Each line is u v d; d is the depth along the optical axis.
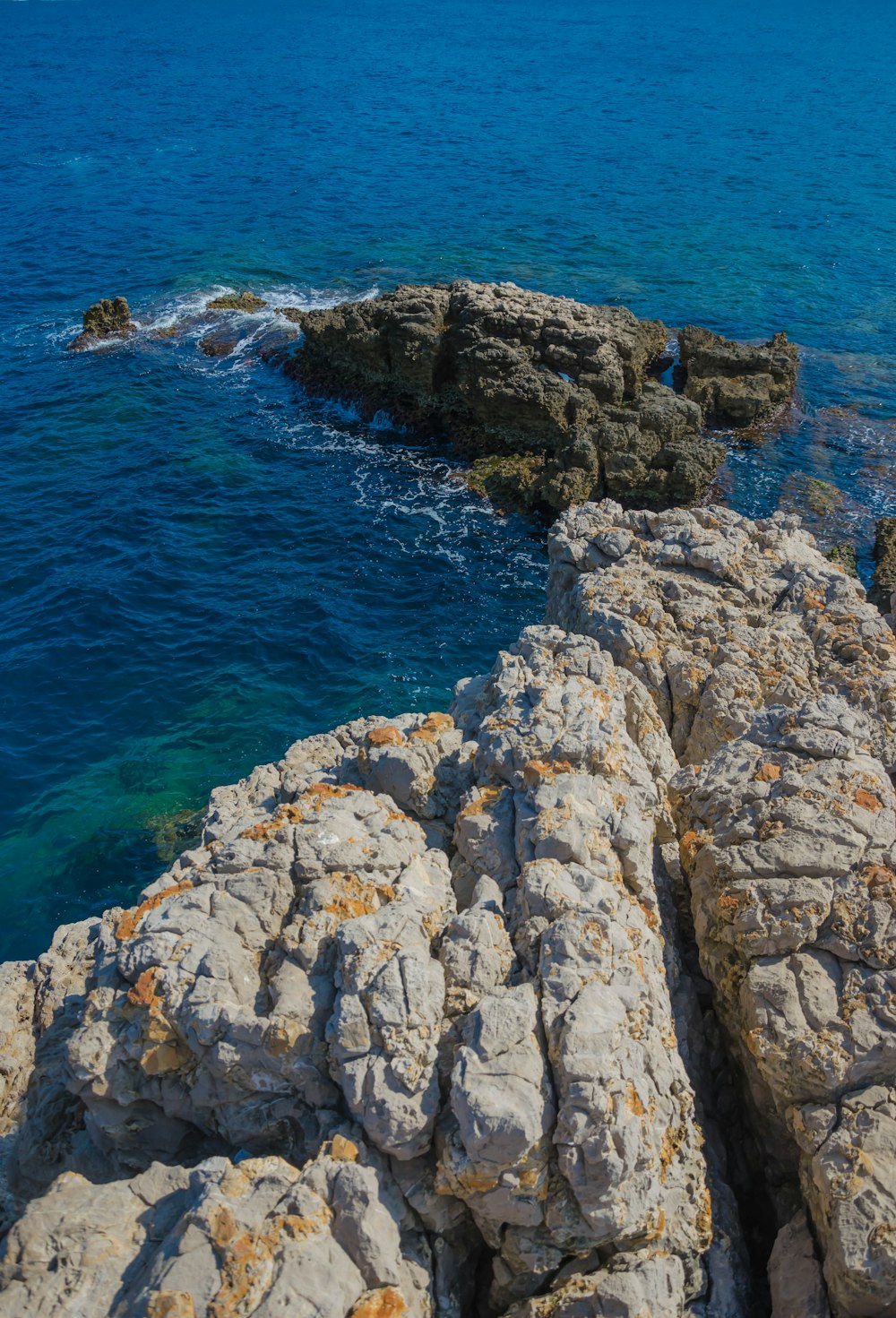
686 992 13.54
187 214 77.75
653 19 199.00
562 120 108.12
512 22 198.12
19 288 63.38
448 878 13.74
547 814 13.52
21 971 15.70
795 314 57.56
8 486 41.59
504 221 74.62
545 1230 10.48
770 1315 11.29
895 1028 11.50
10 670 31.33
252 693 30.41
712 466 39.31
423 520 39.38
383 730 16.41
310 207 78.94
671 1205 11.08
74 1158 12.58
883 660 18.62
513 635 33.16
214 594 35.06
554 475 39.19
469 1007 11.44
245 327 56.66
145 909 13.05
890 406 46.81
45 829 25.53
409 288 47.91
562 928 11.79
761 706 18.03
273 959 12.34
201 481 42.00
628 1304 9.94
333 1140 10.73
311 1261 9.56
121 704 30.02
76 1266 9.88
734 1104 13.43
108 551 37.31
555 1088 10.58
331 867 13.19
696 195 79.94
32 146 100.00
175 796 26.52
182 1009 11.65
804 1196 11.34
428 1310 10.22
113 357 53.62
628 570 21.64
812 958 12.34
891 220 73.88
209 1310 9.16
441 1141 10.56
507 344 44.06
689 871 14.22
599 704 15.97
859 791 13.99
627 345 45.22
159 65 151.38
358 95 124.56
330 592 35.12
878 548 35.38
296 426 46.75
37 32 194.88
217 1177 10.35
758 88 124.00
